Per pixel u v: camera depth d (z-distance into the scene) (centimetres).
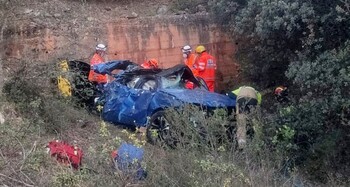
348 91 983
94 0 1623
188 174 723
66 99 1112
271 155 890
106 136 809
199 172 721
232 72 1561
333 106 986
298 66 1094
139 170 725
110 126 1128
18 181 749
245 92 1042
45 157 806
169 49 1554
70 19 1522
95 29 1516
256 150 814
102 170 723
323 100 1006
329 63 1024
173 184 721
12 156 816
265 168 778
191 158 748
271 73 1386
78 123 1078
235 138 841
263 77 1405
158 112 1059
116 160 727
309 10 1088
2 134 864
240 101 1024
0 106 997
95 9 1595
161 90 1084
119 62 1307
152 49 1543
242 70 1499
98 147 797
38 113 1018
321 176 968
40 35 1449
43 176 766
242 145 820
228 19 1434
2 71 1117
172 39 1553
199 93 1080
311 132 1008
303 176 966
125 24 1528
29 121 959
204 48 1448
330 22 1087
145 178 727
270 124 1005
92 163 744
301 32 1174
